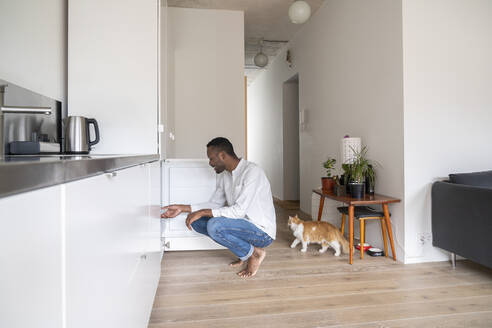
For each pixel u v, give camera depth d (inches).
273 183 260.4
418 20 99.7
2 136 47.9
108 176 27.3
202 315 64.7
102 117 76.3
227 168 89.5
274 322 62.0
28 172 13.1
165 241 103.7
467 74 103.2
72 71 75.6
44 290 15.4
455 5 102.3
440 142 101.3
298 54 192.1
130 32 77.3
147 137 77.6
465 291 76.9
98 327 24.0
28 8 62.9
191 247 104.8
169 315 64.6
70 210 18.7
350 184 104.5
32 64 64.4
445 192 92.3
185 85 156.3
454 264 94.3
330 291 76.8
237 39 159.5
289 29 187.9
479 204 81.1
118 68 76.9
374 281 83.3
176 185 102.0
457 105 102.3
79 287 20.1
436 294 75.2
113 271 28.7
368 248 109.8
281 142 236.8
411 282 82.6
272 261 99.4
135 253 40.3
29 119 58.3
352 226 98.0
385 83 107.6
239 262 95.1
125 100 77.0
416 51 99.7
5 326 12.0
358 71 124.2
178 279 84.0
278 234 135.3
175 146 155.9
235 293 75.4
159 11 82.0
